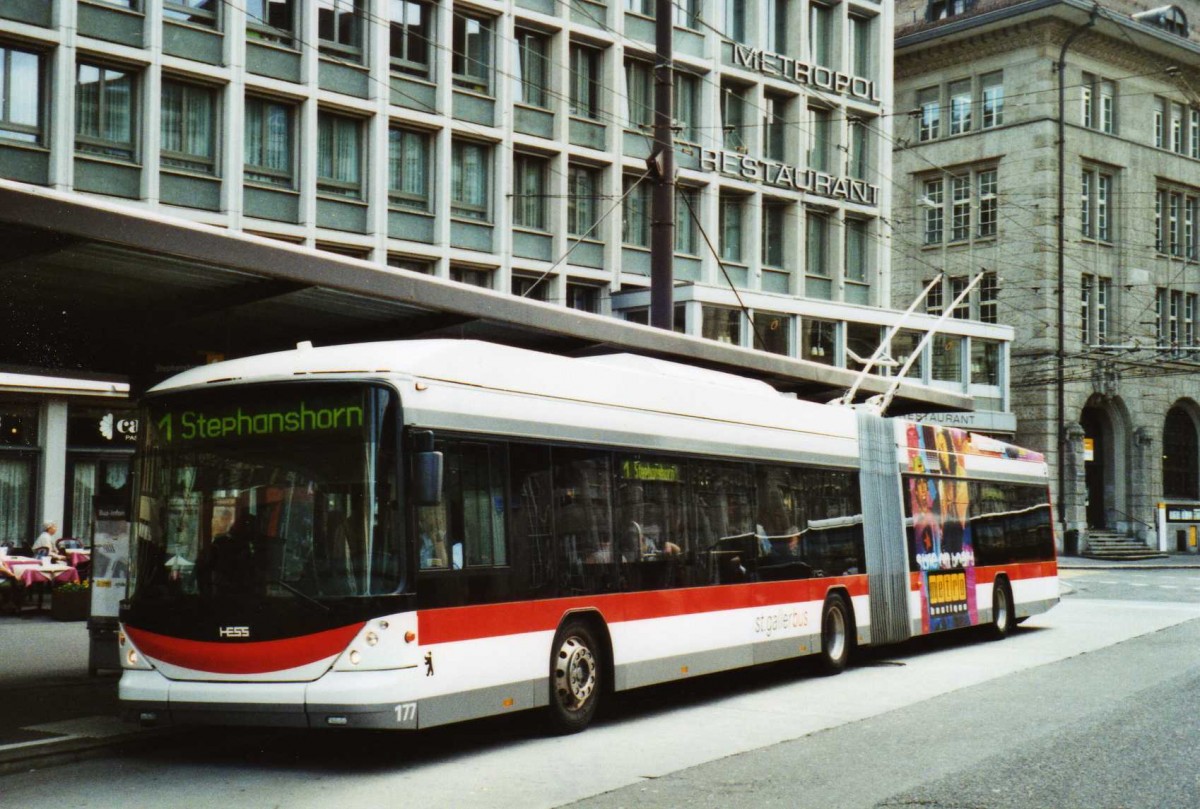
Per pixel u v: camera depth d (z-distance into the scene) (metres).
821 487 16.53
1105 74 53.81
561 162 35.38
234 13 28.73
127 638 10.30
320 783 9.55
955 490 20.41
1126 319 54.44
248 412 10.32
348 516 9.91
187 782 9.60
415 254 32.16
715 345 17.53
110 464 29.34
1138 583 37.16
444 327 14.61
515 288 35.47
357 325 14.85
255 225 29.14
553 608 11.45
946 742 11.18
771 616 14.97
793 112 42.00
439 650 10.08
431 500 9.77
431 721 9.93
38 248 10.80
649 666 12.70
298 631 9.77
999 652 19.12
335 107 30.62
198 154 28.64
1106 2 54.94
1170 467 57.22
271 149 29.86
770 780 9.53
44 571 23.64
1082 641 20.70
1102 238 53.97
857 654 19.14
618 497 12.57
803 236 42.38
